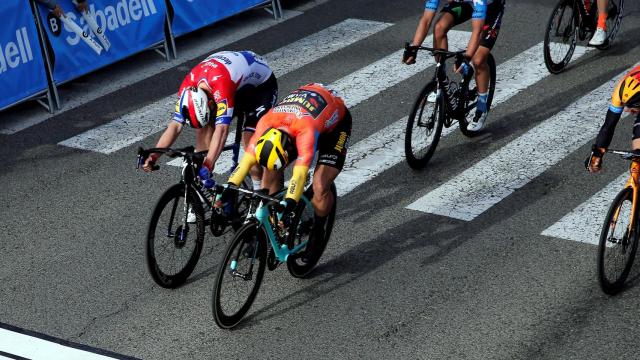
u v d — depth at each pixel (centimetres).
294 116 1202
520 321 1251
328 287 1357
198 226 1358
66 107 2089
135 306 1323
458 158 1759
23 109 2092
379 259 1427
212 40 2464
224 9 2484
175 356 1209
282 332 1252
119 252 1476
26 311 1321
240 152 1795
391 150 1797
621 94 1227
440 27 1708
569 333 1222
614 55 2216
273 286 1363
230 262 1220
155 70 2286
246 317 1291
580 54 2234
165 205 1310
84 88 2191
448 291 1330
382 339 1225
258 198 1247
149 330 1267
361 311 1292
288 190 1176
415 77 2136
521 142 1808
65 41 2092
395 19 2528
